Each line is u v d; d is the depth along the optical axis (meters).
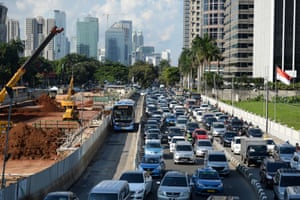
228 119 99.12
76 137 75.50
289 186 33.59
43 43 73.88
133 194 35.47
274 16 179.25
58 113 123.25
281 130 81.00
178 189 35.66
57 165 40.56
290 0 179.12
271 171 42.50
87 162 55.84
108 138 79.44
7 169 55.81
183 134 74.44
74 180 46.38
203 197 38.94
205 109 122.00
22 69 73.94
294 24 179.12
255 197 38.50
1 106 128.88
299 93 161.50
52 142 69.56
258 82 182.00
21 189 32.19
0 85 185.25
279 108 124.12
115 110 86.94
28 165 59.16
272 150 60.62
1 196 28.67
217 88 184.88
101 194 29.25
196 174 40.59
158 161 47.44
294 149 54.88
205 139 66.06
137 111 131.00
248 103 145.00
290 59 179.25
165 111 115.25
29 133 70.12
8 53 193.75
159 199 35.75
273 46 179.50
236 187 43.12
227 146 71.81
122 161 58.69
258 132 77.31
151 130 75.12
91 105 143.25
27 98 161.25
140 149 59.97
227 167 48.62
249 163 54.69
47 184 37.66
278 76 102.69
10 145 66.12
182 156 55.81
